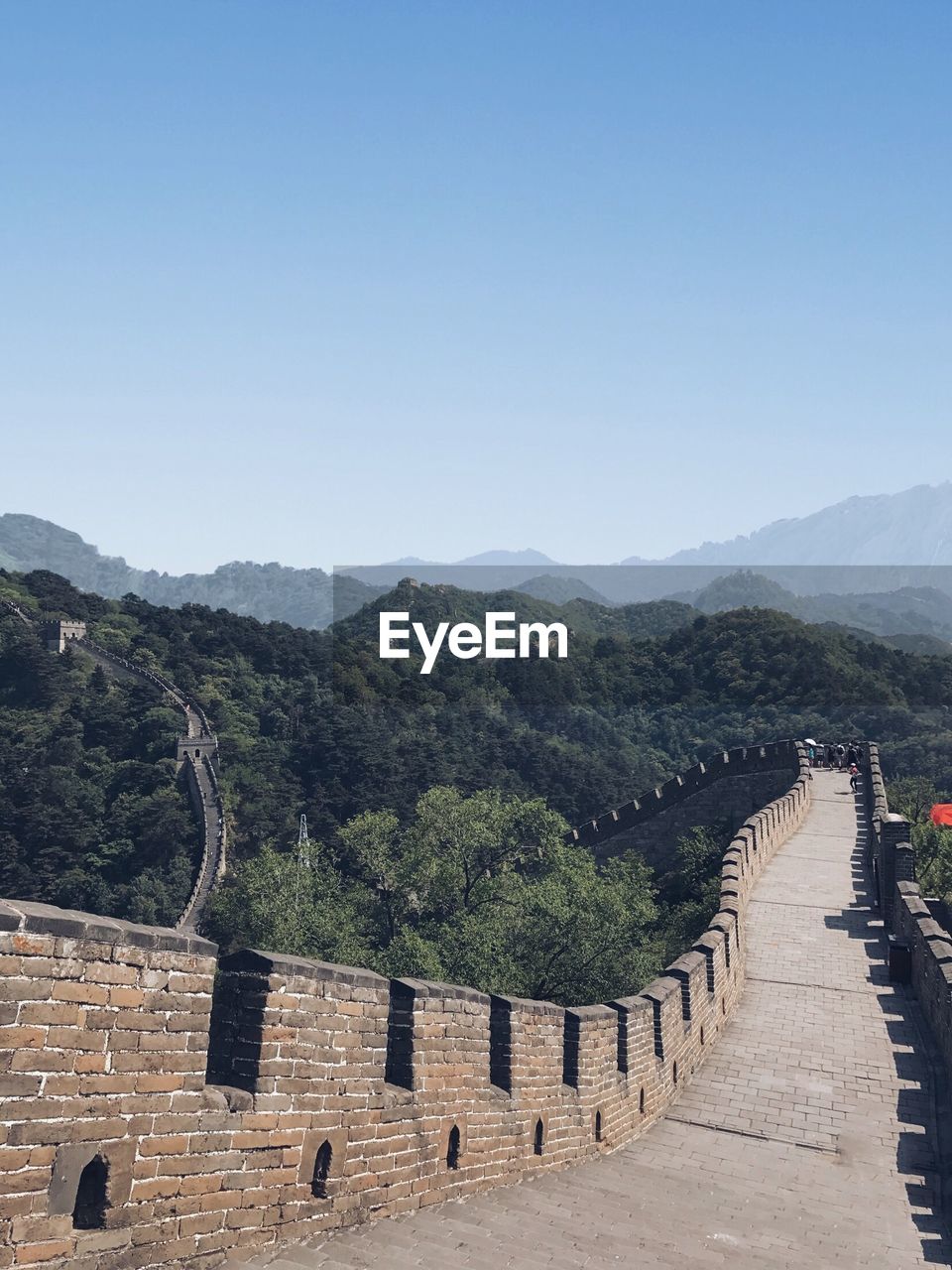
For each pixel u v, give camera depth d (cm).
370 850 5453
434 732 11938
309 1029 1003
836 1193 1736
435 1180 1248
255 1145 925
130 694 14125
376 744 11656
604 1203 1477
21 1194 706
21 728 13325
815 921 3438
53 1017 727
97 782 12219
